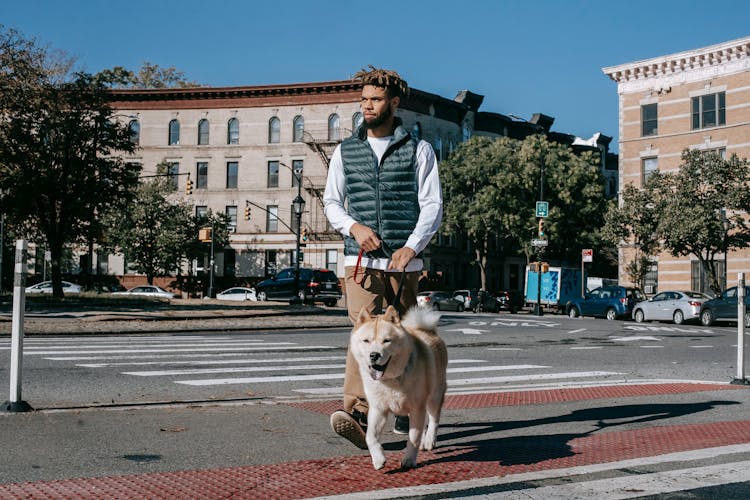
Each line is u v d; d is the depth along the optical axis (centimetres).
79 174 3475
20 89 3375
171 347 1449
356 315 540
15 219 3625
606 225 4134
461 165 5675
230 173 6062
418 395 474
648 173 4666
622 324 2953
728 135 4322
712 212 3725
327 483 455
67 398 823
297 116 5944
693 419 719
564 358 1420
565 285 4750
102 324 2095
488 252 6116
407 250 521
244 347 1480
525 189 5534
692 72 4488
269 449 561
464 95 6488
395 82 543
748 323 3012
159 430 627
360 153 553
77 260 6206
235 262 6041
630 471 488
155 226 5653
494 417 723
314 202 5900
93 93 3566
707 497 424
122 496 425
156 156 6100
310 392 886
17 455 527
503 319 3130
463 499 417
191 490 439
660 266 4647
